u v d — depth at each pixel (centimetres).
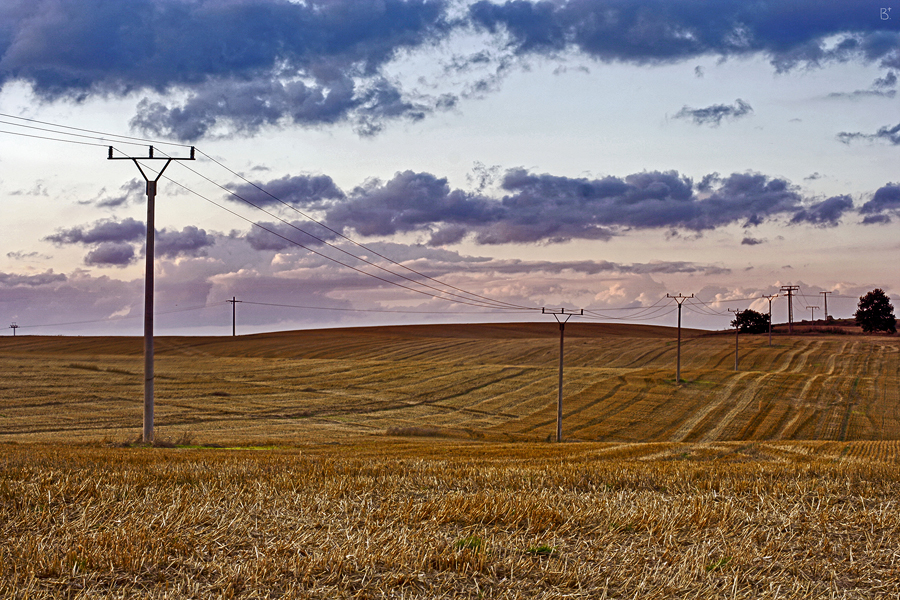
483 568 950
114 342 11494
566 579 923
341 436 4597
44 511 1187
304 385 7319
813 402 6469
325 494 1385
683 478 1762
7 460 1875
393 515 1239
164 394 6600
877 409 6203
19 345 11081
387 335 12488
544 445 4034
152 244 3425
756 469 2022
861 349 10169
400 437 4662
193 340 11844
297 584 873
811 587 923
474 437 4897
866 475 1844
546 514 1234
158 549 967
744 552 1039
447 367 8538
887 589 934
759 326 13912
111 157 3409
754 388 7094
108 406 5841
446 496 1372
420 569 934
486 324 14900
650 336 13262
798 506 1359
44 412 5453
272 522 1170
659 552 1046
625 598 866
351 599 840
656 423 5669
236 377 7794
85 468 1744
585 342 11138
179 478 1598
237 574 890
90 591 835
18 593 812
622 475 1761
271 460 2233
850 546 1109
